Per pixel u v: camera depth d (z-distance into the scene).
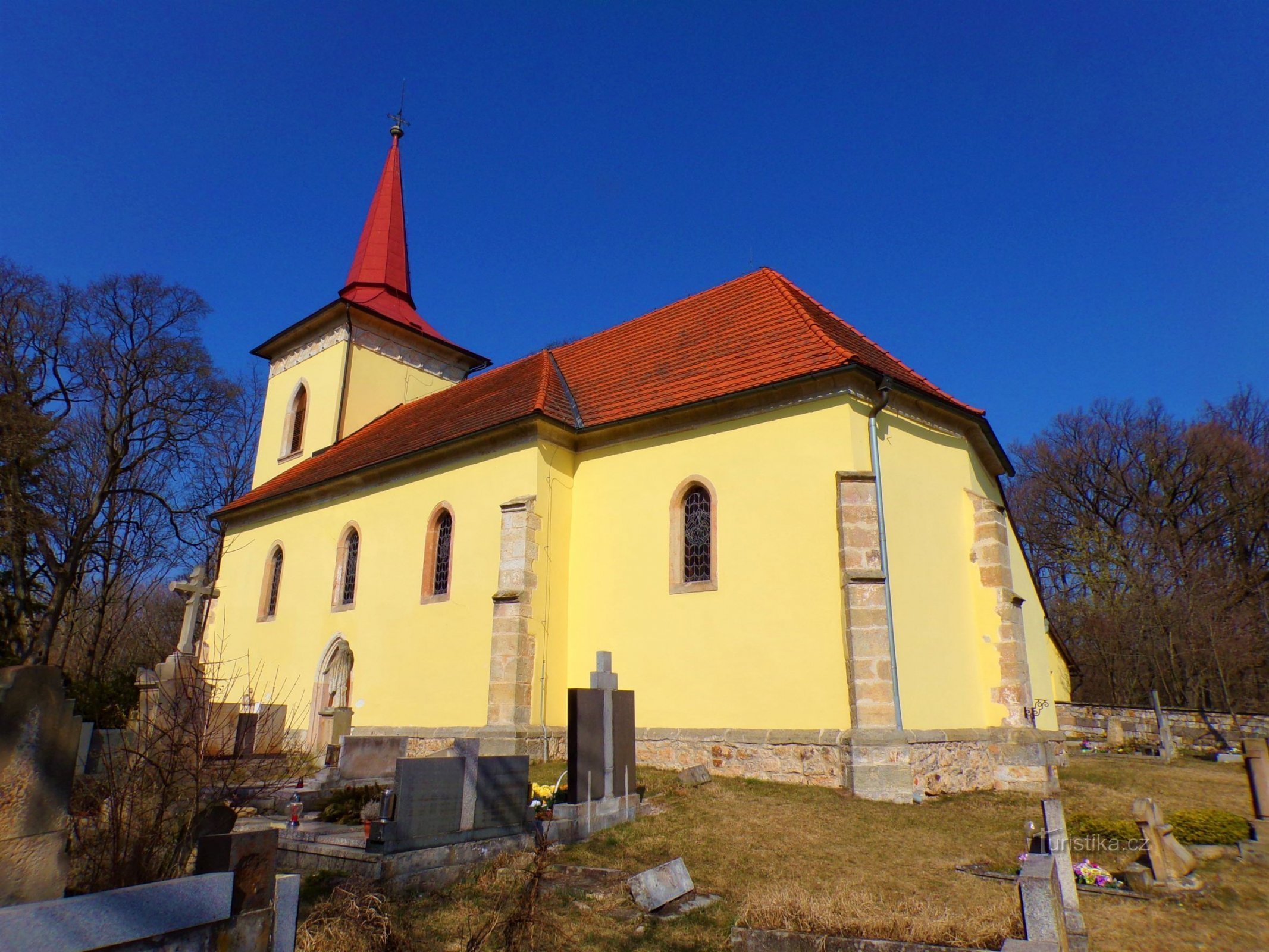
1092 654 34.38
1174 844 8.29
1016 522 42.25
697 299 19.42
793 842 9.15
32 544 25.39
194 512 30.20
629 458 15.73
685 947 6.42
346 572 20.03
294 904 4.73
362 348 26.45
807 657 12.52
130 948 3.74
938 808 10.78
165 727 8.88
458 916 7.04
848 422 13.05
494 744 14.02
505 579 15.16
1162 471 37.19
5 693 4.22
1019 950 4.99
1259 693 29.38
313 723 19.02
